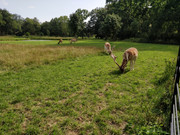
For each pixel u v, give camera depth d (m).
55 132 3.26
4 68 8.58
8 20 78.00
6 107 4.36
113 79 6.70
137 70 8.09
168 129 2.99
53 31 88.44
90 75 7.45
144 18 47.56
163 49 18.62
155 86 5.68
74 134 3.24
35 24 93.00
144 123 3.33
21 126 3.52
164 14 31.88
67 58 11.84
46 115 3.95
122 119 3.70
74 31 62.75
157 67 8.62
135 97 4.84
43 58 10.96
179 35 29.89
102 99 4.79
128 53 7.39
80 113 4.04
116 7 53.91
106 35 48.00
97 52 14.92
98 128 3.41
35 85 6.08
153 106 3.95
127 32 46.66
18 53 12.62
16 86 5.96
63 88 5.72
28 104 4.54
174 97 2.87
